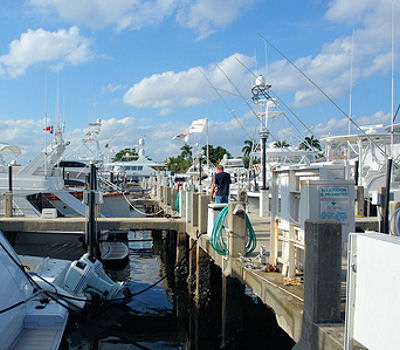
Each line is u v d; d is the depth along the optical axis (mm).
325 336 3365
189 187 16797
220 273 10391
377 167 17172
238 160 34781
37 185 15125
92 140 21516
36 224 11328
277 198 5848
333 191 4840
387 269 2543
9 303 5312
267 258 6793
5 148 17031
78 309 7195
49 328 5797
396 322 2451
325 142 20609
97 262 8562
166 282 11797
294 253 5238
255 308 8031
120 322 8383
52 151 16547
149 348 7203
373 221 10234
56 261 8969
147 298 10031
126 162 53156
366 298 2766
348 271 2967
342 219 4836
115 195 19672
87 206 11180
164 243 18266
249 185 19516
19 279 5922
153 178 41625
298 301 4332
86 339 7562
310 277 3688
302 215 4945
